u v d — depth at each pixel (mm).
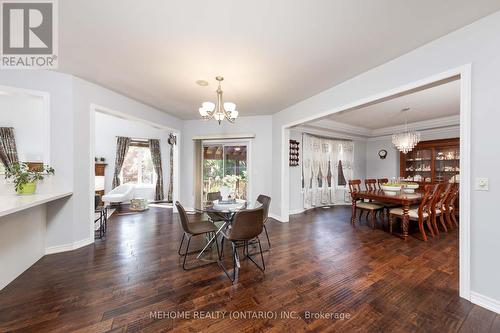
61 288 1946
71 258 2576
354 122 5395
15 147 4410
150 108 4211
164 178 7031
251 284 2043
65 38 1969
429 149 5527
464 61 1771
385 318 1594
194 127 5320
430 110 4262
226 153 5254
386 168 6391
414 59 2121
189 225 2645
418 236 3473
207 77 2799
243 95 3490
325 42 2016
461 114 1785
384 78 2398
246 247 2805
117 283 2039
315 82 2939
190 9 1595
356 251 2842
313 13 1629
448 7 1565
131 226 3984
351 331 1465
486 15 1648
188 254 2738
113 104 3367
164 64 2457
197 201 5258
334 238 3367
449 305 1732
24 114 4453
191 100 3787
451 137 5094
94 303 1738
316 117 3438
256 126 4926
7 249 1997
